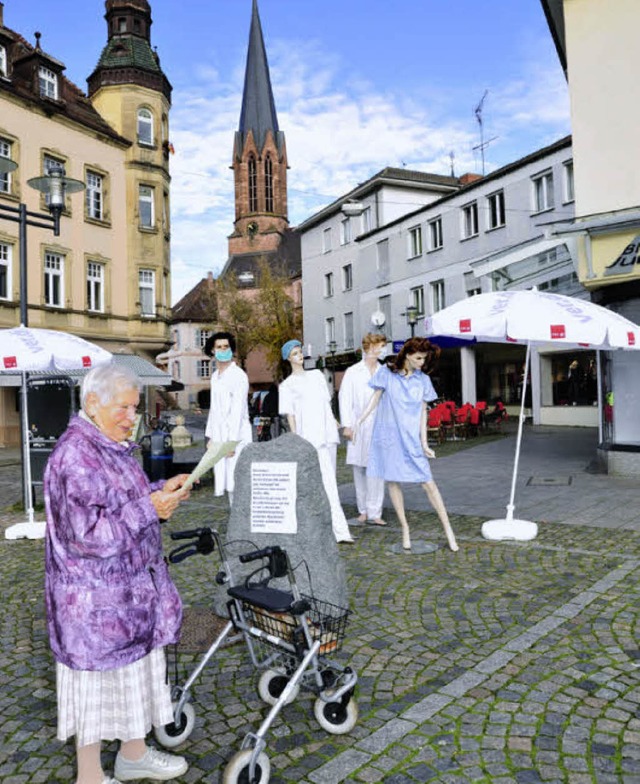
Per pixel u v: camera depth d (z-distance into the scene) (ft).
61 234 83.82
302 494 12.63
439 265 93.81
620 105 34.40
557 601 15.30
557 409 71.36
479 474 37.32
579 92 35.42
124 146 93.15
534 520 24.32
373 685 11.48
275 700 10.74
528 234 77.20
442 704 10.68
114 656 7.76
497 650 12.71
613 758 9.03
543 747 9.35
